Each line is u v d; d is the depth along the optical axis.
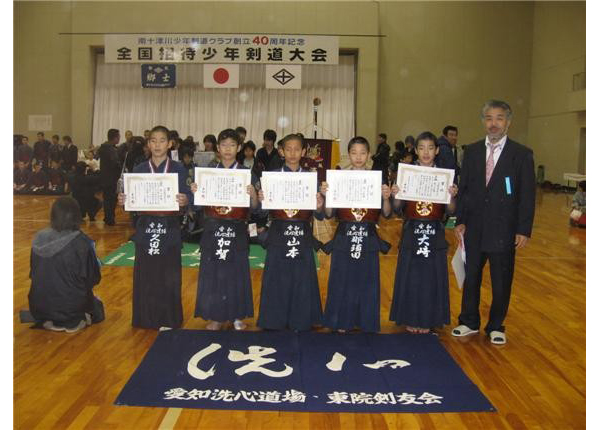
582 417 2.84
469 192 4.04
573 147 15.42
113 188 9.20
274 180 3.90
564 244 8.14
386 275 6.06
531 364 3.57
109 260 6.48
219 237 3.96
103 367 3.39
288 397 2.97
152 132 4.03
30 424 2.68
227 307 3.97
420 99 16.44
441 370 3.38
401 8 16.20
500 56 16.75
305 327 4.03
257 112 16.12
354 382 3.18
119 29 15.46
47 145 14.43
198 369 3.32
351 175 3.91
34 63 16.02
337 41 14.67
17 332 4.02
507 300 4.00
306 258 4.02
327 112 16.09
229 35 14.65
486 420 2.79
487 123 3.93
